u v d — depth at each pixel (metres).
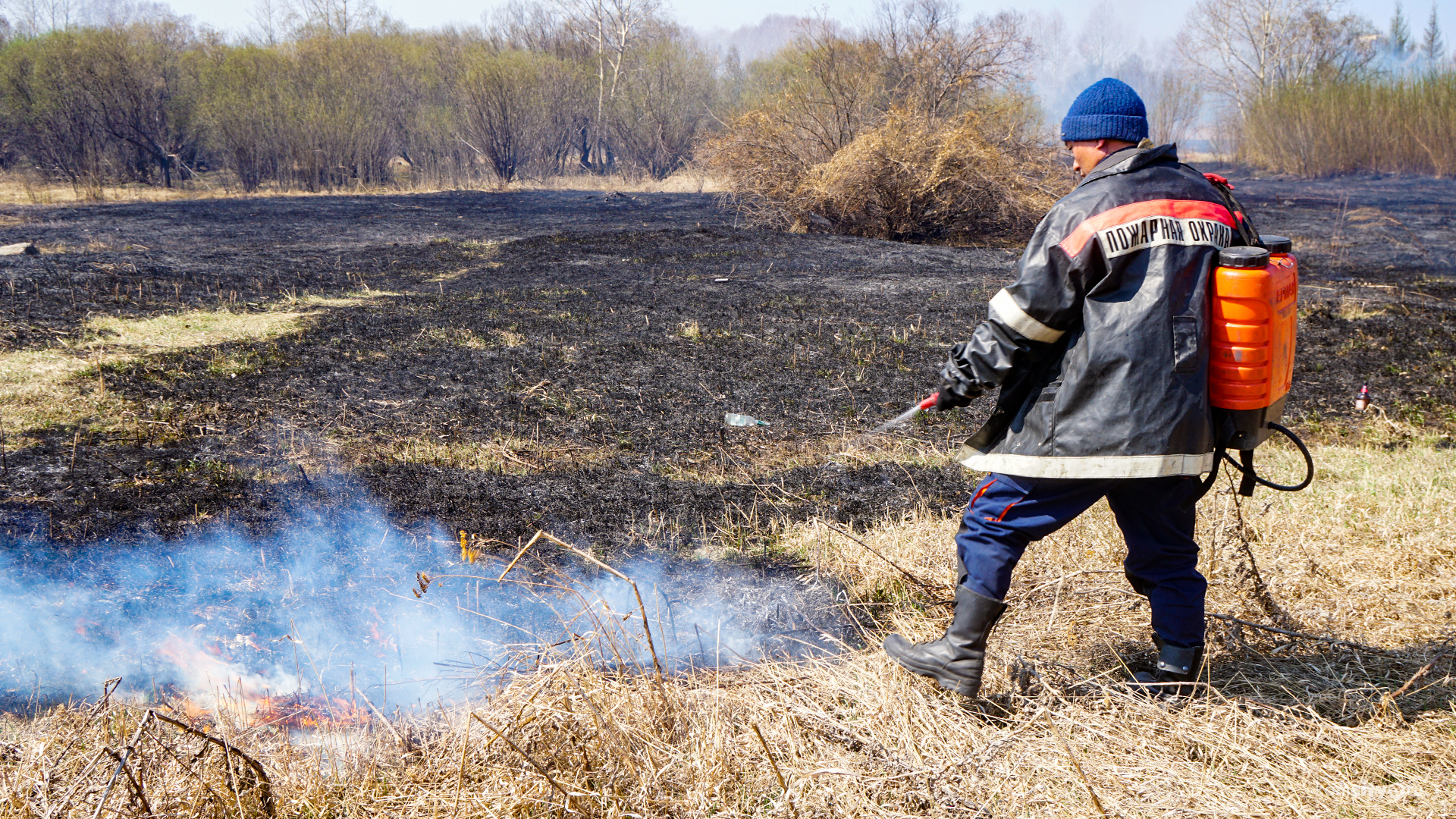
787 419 6.16
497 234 15.68
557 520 4.45
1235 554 3.39
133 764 2.16
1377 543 3.73
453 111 28.91
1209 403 2.35
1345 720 2.52
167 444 5.23
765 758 2.36
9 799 2.06
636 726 2.44
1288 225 17.25
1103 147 2.60
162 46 26.92
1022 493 2.48
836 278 11.74
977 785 2.25
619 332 8.40
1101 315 2.31
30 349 7.01
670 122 30.58
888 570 3.74
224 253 12.86
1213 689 2.62
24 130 24.56
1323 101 27.70
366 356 7.35
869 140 15.84
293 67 26.36
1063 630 3.07
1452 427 6.14
